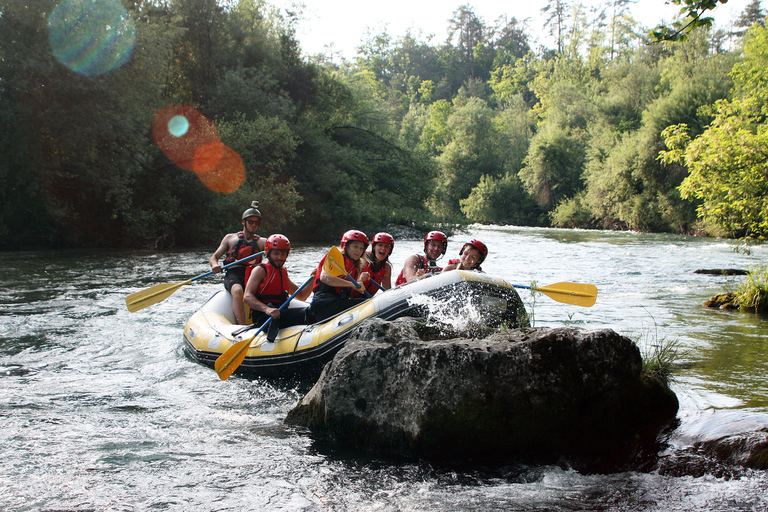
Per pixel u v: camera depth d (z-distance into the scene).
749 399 3.63
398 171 29.73
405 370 3.15
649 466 2.83
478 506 2.50
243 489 2.67
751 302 7.32
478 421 3.01
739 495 2.48
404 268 5.30
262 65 25.59
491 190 50.94
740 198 11.67
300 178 24.95
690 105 32.47
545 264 14.10
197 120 21.45
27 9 15.29
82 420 3.58
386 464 3.00
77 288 9.28
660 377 3.61
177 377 4.66
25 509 2.43
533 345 3.09
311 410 3.55
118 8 16.58
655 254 17.22
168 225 19.38
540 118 65.12
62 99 16.31
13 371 4.65
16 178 16.47
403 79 99.56
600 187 38.03
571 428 3.07
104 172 17.53
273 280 5.12
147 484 2.70
